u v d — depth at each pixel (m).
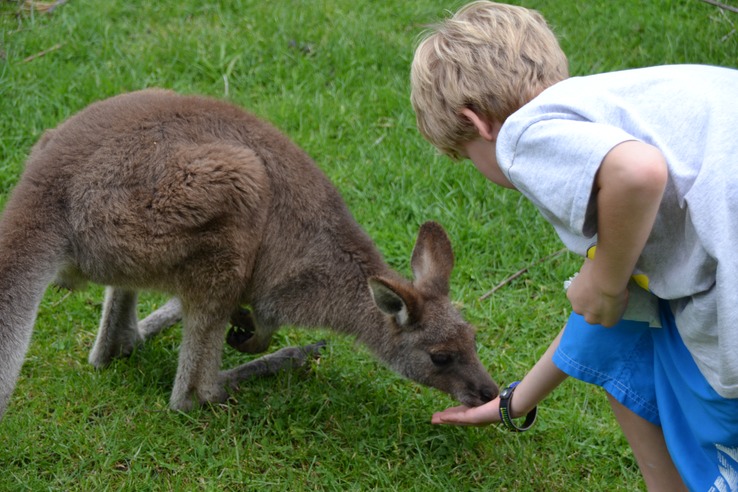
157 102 4.13
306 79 6.43
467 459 3.91
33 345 4.38
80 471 3.64
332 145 5.85
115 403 4.03
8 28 6.67
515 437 4.02
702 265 2.54
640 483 3.82
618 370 3.20
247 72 6.52
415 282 4.30
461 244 5.19
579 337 3.25
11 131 5.70
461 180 5.60
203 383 4.07
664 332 2.97
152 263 3.93
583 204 2.42
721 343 2.52
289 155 4.26
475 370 4.11
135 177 3.87
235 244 3.96
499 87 2.84
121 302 4.22
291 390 4.21
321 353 4.52
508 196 5.53
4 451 3.66
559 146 2.46
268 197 4.07
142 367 4.31
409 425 4.07
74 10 6.91
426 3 7.41
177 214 3.86
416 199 5.46
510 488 3.78
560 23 7.25
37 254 3.73
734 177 2.45
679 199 2.54
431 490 3.70
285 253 4.16
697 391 2.83
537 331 4.71
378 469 3.77
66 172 3.85
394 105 6.23
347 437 3.95
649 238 2.69
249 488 3.63
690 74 2.71
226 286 4.01
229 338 4.53
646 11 7.41
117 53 6.52
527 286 5.03
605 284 2.61
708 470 2.96
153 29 6.89
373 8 7.33
